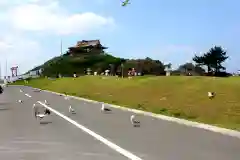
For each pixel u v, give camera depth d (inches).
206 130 739.4
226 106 1026.7
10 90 3553.2
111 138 623.8
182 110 1085.1
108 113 1146.7
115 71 4975.4
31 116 1036.5
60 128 766.5
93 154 477.4
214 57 3526.1
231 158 453.1
